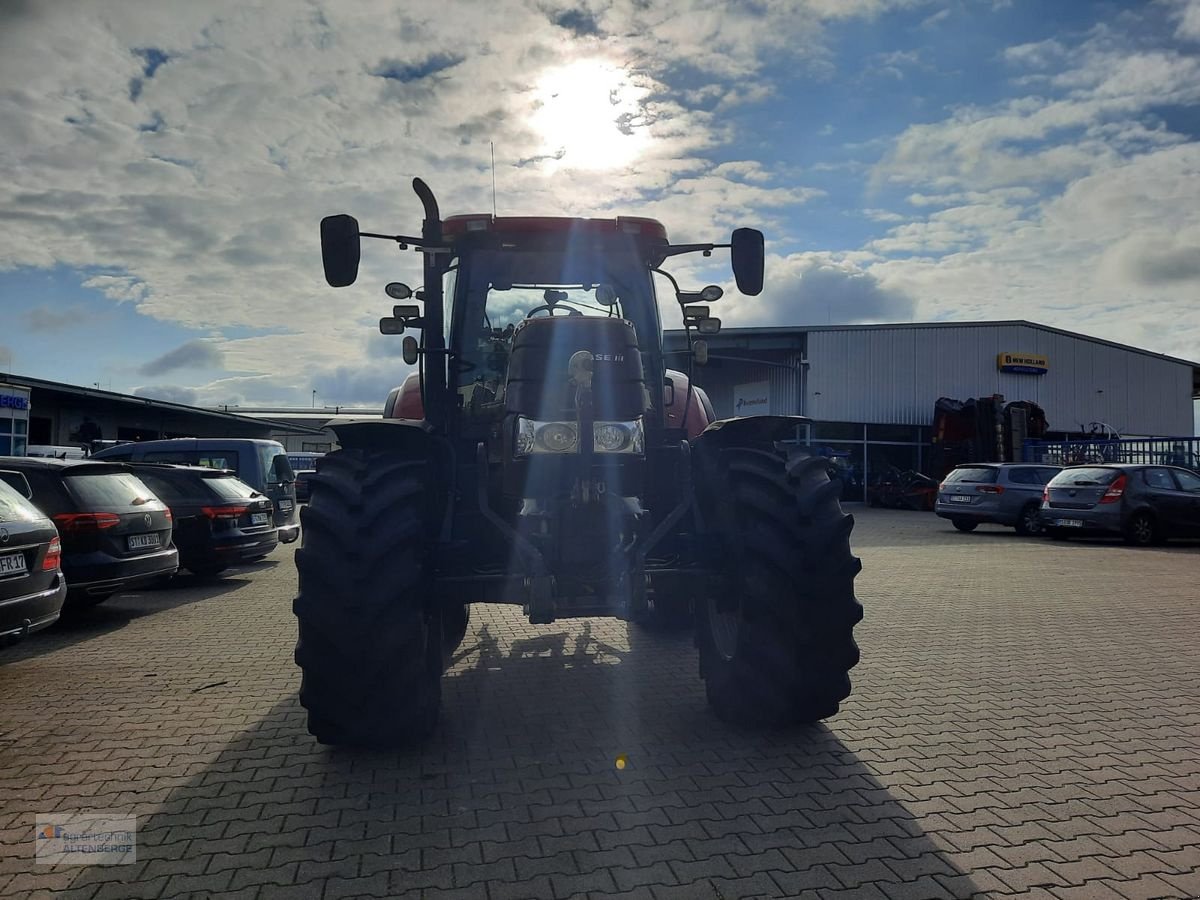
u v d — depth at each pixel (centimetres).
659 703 490
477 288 503
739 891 273
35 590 556
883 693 509
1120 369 3259
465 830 320
